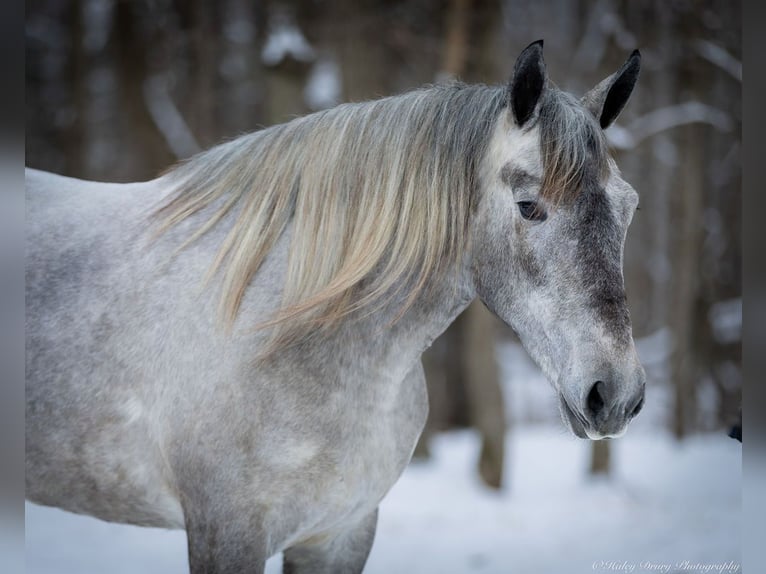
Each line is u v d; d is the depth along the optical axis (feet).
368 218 11.75
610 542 29.78
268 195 12.19
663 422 57.82
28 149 50.78
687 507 36.29
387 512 34.83
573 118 10.86
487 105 11.86
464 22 39.63
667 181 57.93
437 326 12.27
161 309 12.04
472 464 44.83
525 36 56.85
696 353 57.57
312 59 38.91
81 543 26.23
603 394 10.10
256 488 11.25
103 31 46.78
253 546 11.24
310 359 11.48
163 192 13.38
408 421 12.66
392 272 11.71
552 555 28.17
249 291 11.86
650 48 44.39
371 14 41.96
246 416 11.28
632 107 49.93
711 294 57.77
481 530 32.09
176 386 11.65
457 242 11.78
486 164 11.59
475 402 40.78
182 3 44.96
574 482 41.98
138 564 24.53
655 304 63.52
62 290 12.92
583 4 51.34
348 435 11.62
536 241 10.72
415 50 43.37
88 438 12.28
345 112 12.41
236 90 54.19
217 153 13.12
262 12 44.24
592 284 10.32
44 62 51.06
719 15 45.21
